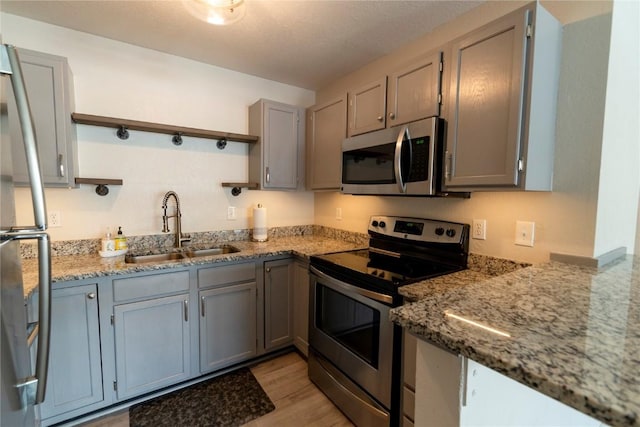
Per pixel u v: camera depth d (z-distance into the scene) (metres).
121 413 1.72
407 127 1.64
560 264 1.35
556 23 1.31
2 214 0.70
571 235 1.36
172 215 2.31
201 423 1.67
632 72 1.45
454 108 1.47
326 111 2.38
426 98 1.61
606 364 0.53
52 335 1.53
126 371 1.74
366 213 2.44
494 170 1.32
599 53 1.25
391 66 2.20
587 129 1.29
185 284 1.89
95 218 2.06
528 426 0.87
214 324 2.02
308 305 2.15
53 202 1.92
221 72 2.48
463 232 1.71
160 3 1.65
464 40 1.42
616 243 1.50
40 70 1.64
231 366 2.17
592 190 1.29
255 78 2.66
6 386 0.69
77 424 1.63
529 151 1.24
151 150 2.23
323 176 2.44
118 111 2.09
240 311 2.12
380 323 1.46
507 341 0.61
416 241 1.92
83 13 1.75
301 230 2.99
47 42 1.86
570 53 1.33
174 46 2.14
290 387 1.98
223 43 2.09
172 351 1.87
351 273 1.66
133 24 1.86
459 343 0.62
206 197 2.47
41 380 0.81
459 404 0.66
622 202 1.52
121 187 2.13
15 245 0.79
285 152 2.56
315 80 2.75
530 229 1.48
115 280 1.67
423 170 1.56
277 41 2.05
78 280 1.58
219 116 2.49
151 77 2.20
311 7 1.67
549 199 1.41
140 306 1.75
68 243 1.96
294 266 2.34
